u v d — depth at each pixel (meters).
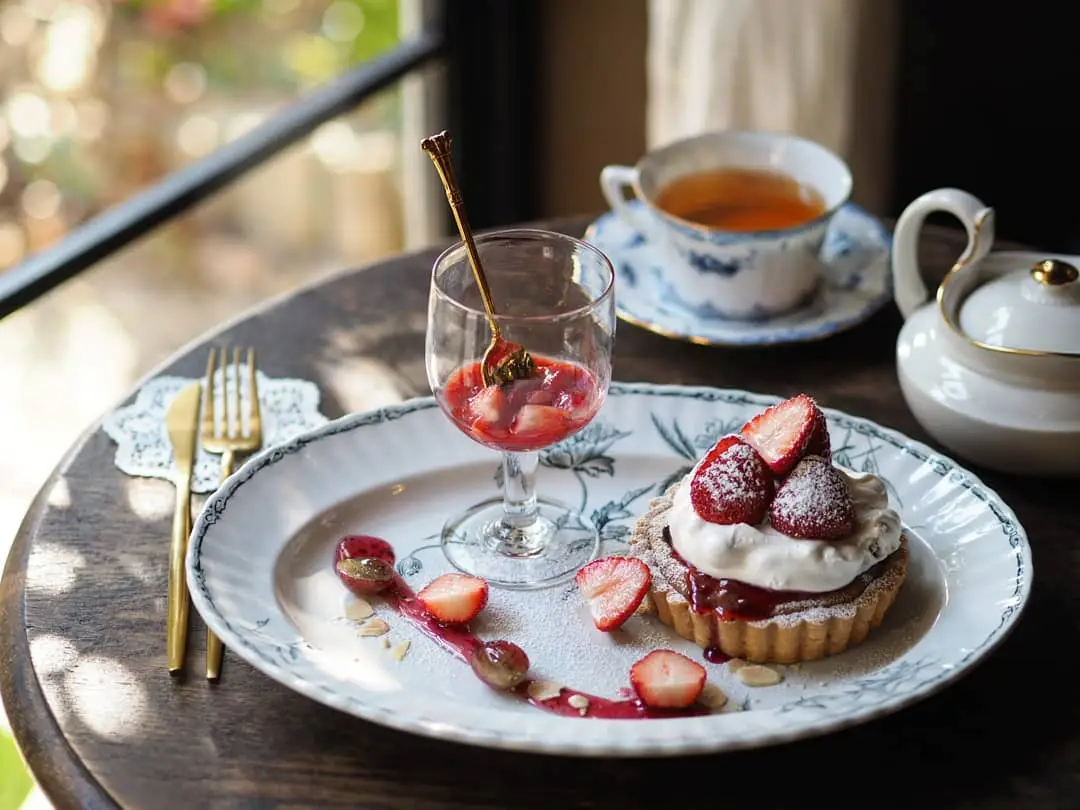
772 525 0.72
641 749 0.65
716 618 0.71
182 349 0.90
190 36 1.29
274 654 0.70
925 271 0.94
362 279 0.96
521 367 0.74
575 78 1.43
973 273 0.82
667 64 1.24
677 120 1.25
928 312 0.83
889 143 1.34
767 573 0.71
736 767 0.67
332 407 0.85
